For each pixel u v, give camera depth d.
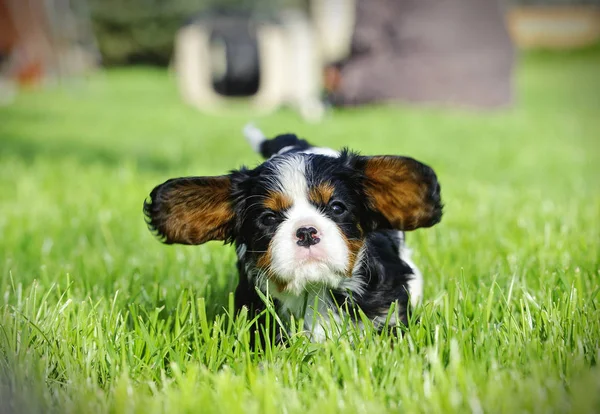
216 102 17.92
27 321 3.10
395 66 16.62
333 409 2.32
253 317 3.14
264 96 16.81
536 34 37.69
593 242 4.41
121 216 5.86
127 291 3.77
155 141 11.56
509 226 5.05
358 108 16.83
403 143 10.57
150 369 2.79
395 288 3.22
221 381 2.47
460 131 12.30
